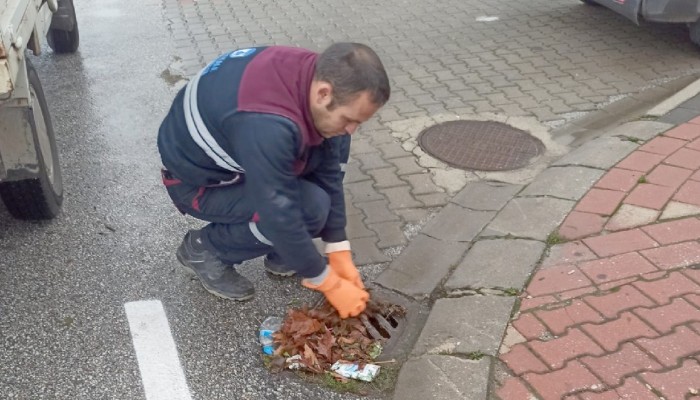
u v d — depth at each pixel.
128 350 2.83
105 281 3.26
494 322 2.85
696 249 3.20
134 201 3.99
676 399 2.42
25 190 3.47
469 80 5.67
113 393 2.61
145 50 6.56
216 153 2.44
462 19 7.34
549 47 6.41
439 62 6.10
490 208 3.75
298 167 2.41
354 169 4.26
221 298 3.13
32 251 3.49
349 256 2.86
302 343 2.77
